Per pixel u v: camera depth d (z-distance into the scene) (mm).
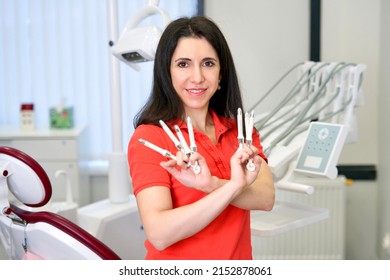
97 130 3510
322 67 2303
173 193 1247
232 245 1288
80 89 3473
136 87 3416
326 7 3260
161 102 1313
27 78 3469
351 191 3361
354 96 2082
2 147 1487
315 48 3240
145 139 1246
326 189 3123
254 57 3350
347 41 3275
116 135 2439
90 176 3553
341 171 3299
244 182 1112
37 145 3111
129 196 2496
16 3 3369
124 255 2354
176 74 1270
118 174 2420
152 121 1288
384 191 3143
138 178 1212
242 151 1120
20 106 3326
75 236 1393
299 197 3119
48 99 3467
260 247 3184
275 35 3328
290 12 3307
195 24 1281
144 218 1173
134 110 3436
